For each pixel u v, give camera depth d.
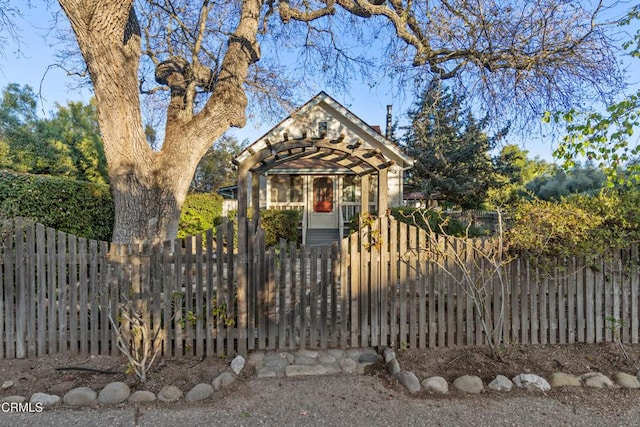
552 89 5.60
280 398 2.82
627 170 3.57
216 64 6.61
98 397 2.74
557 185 18.08
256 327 3.64
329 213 14.87
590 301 3.68
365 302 3.68
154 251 3.43
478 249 3.60
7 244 3.32
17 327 3.34
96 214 6.13
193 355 3.50
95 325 3.41
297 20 6.92
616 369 3.22
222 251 3.54
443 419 2.54
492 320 3.68
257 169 5.23
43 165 16.20
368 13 6.08
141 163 4.64
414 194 20.45
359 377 3.17
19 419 2.50
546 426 2.46
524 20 5.30
